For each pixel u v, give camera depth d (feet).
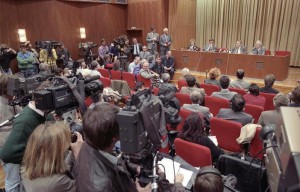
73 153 4.79
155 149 3.85
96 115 3.54
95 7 32.83
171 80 27.20
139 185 3.96
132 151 3.39
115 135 3.60
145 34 34.68
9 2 26.71
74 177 4.58
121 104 8.97
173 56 28.71
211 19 34.27
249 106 11.60
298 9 28.71
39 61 25.30
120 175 3.60
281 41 30.22
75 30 31.40
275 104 9.46
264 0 30.32
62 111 5.62
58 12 29.63
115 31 35.35
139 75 19.75
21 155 5.57
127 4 35.53
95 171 3.45
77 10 31.24
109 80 17.07
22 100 7.79
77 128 5.16
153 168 3.84
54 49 25.31
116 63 22.80
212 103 12.87
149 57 26.12
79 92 5.70
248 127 8.97
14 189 6.72
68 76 6.08
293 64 30.22
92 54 30.73
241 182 5.47
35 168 4.22
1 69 21.61
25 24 27.96
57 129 4.34
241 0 31.81
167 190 4.10
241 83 16.62
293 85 21.58
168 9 33.06
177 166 5.63
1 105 7.97
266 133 3.63
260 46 25.21
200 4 34.58
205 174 4.30
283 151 2.39
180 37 33.76
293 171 2.02
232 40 33.37
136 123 3.32
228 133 9.57
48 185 4.16
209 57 26.45
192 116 7.79
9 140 5.57
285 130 2.42
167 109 4.64
